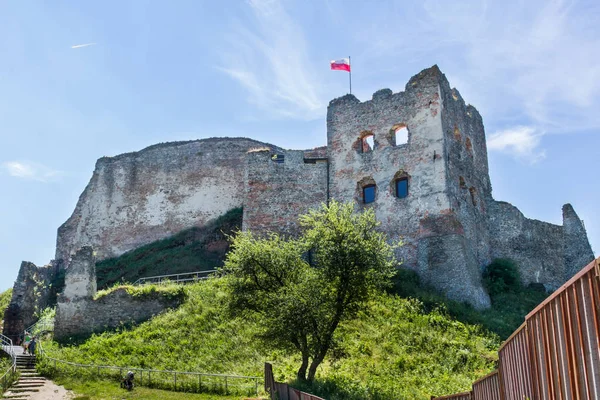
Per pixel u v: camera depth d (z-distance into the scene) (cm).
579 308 843
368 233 2280
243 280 2270
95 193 4769
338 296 2155
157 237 4469
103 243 4591
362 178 3534
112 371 2384
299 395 1620
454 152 3450
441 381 2206
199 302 2953
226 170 4481
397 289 2980
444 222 3178
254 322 2494
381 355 2420
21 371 2430
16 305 3462
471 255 3250
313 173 3684
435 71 3466
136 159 4738
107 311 2994
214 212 4391
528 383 1103
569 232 4188
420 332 2584
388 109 3575
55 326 2966
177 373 2325
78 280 3039
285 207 3644
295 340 2109
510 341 1238
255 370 2358
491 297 3278
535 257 3881
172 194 4544
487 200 3847
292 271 2281
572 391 872
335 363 2367
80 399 2095
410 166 3378
